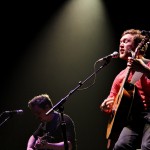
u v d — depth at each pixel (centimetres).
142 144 296
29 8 669
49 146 405
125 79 312
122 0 640
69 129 424
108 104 338
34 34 674
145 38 312
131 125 308
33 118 675
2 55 674
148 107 305
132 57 303
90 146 677
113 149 312
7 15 668
